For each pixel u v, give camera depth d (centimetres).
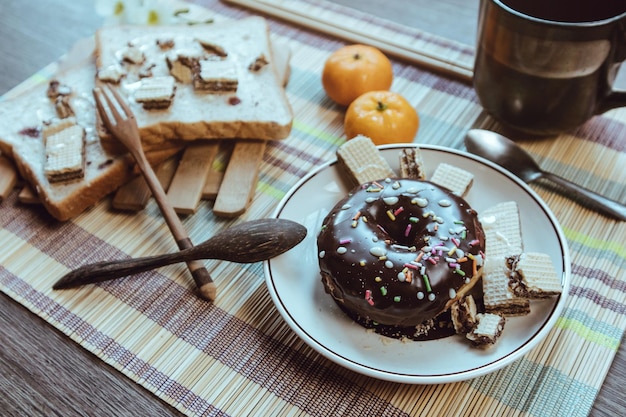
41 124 50
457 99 54
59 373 40
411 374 38
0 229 47
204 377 40
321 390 39
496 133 50
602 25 42
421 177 45
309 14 60
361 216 41
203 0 62
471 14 60
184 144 50
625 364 40
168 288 44
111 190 48
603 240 45
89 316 42
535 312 40
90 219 47
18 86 54
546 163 49
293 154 51
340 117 53
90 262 45
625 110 52
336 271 39
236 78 50
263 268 42
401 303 38
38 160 48
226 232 42
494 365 37
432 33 59
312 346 38
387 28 59
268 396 39
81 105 51
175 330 42
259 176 49
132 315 42
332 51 58
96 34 55
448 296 39
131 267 42
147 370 40
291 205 45
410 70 56
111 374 40
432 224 40
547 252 42
